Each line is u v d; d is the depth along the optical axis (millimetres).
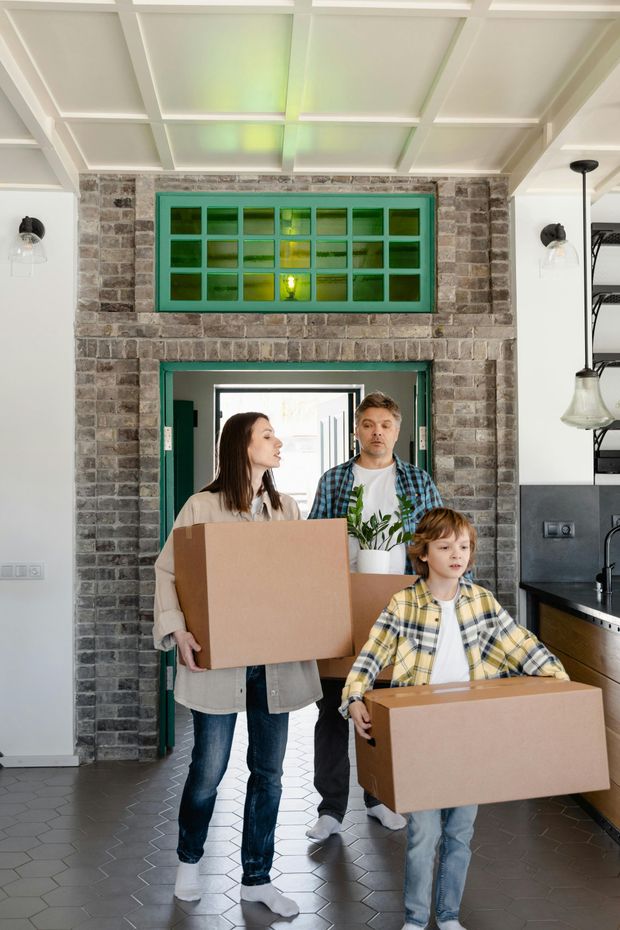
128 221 4141
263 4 2611
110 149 3826
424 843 2240
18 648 4004
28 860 2928
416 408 4316
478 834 3156
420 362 4227
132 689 4066
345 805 3148
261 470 2576
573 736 2078
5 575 4004
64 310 4051
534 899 2623
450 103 3365
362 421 3197
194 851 2635
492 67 3055
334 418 7262
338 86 3211
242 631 2273
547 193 4121
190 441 6957
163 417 4199
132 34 2762
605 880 2754
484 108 3408
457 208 4211
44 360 4043
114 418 4098
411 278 4258
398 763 1957
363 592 2785
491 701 2027
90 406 4086
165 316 4070
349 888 2701
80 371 4090
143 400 4074
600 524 4176
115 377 4102
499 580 4141
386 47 2904
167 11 2650
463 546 2275
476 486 4168
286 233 4223
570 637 3576
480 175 4156
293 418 9547
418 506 3160
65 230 4059
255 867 2598
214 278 4203
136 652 4070
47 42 2867
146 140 3729
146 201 4113
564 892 2670
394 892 2674
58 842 3082
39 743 4004
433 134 3656
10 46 2877
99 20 2727
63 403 4043
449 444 4156
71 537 4027
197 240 4180
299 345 4105
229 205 4176
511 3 2637
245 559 2291
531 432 4145
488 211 4215
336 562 2387
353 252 4227
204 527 2258
